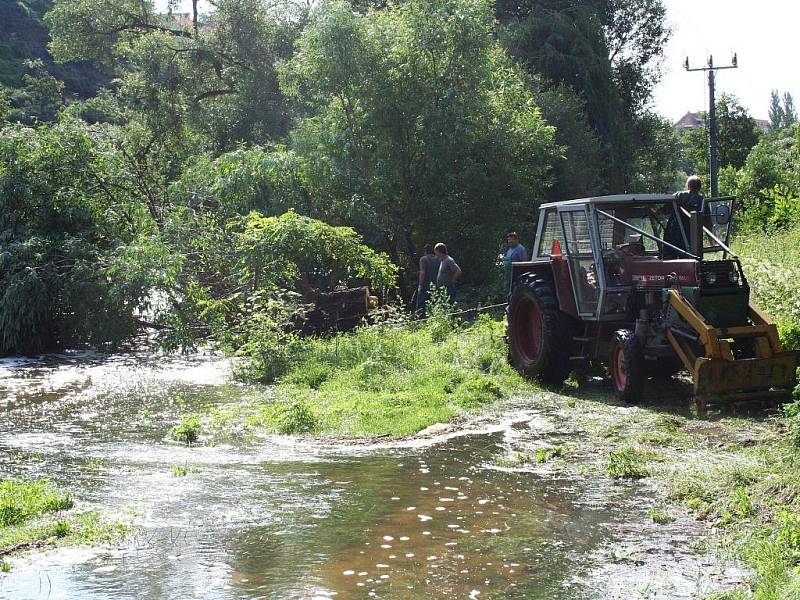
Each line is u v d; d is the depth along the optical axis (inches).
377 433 338.3
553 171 1117.7
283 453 307.3
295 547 208.1
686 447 292.2
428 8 776.9
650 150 1652.3
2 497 242.2
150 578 188.2
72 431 348.8
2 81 2105.1
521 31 1278.3
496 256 814.5
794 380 335.3
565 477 268.5
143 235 626.5
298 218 603.5
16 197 648.4
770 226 798.5
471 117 792.3
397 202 797.9
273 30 1321.4
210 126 1295.5
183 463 293.3
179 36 1337.4
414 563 196.4
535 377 431.5
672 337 354.3
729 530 212.5
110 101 1370.6
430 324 573.6
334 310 594.2
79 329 624.1
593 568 191.0
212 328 574.6
